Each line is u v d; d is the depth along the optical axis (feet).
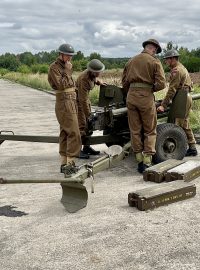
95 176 20.74
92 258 12.14
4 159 25.46
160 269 11.37
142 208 15.55
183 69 22.84
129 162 23.25
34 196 18.01
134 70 20.52
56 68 19.89
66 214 15.66
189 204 16.25
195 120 33.35
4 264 12.00
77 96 23.08
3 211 16.19
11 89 102.83
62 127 20.66
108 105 23.25
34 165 23.70
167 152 21.97
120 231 13.88
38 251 12.70
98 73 23.11
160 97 41.04
